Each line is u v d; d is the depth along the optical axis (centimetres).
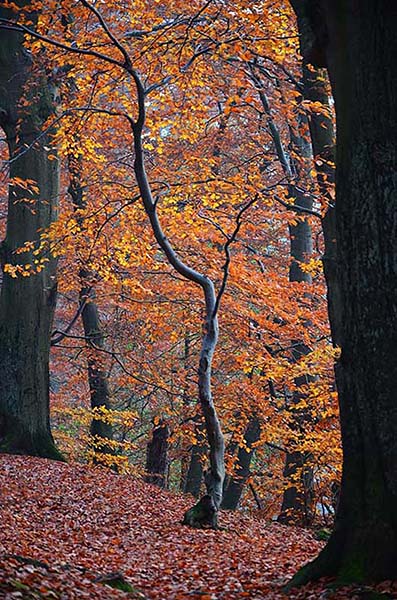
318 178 1445
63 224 1536
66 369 2923
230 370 1986
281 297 1669
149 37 1383
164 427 1909
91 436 2092
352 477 706
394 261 691
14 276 1588
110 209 1553
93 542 1010
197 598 706
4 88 1747
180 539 1092
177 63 1343
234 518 1409
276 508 2205
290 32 1333
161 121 1427
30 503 1230
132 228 1623
